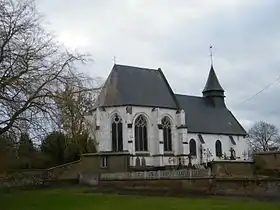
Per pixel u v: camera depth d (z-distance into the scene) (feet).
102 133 211.41
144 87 234.58
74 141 114.01
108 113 217.77
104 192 118.62
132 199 94.68
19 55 85.97
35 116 88.53
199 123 255.91
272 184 102.37
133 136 215.51
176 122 235.40
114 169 157.58
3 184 130.93
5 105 84.53
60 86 93.20
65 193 116.06
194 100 271.69
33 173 143.13
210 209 71.87
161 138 223.30
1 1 86.89
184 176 119.75
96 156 158.10
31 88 86.94
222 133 260.62
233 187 108.06
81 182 148.36
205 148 249.96
